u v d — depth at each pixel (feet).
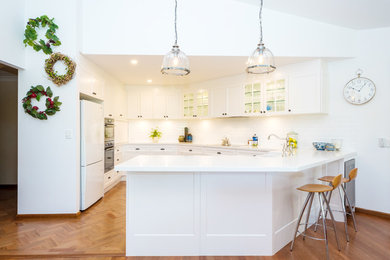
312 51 11.45
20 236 8.87
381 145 11.06
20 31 10.36
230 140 17.24
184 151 17.83
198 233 7.73
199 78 16.38
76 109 10.83
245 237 7.73
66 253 7.71
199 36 11.43
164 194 7.70
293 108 12.60
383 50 11.03
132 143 18.12
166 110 18.74
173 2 11.44
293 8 10.87
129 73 14.98
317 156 9.57
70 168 10.80
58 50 10.73
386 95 10.97
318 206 10.77
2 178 16.37
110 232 9.21
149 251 7.71
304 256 7.59
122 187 16.07
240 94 15.06
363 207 11.56
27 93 10.44
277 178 7.91
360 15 10.36
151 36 11.32
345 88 11.87
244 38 11.45
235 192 7.70
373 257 7.49
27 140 10.69
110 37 11.27
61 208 10.78
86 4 11.30
